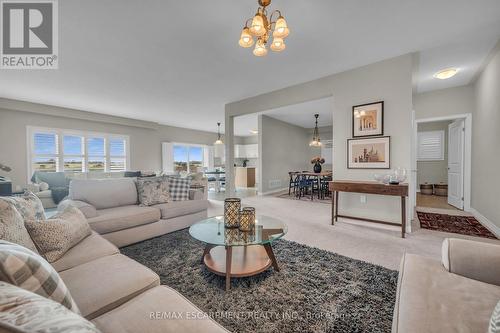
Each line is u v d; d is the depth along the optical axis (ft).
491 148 10.21
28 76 11.59
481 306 2.82
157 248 8.09
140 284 3.70
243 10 6.77
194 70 11.10
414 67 10.78
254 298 5.15
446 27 7.75
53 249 4.50
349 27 7.72
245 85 13.29
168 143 26.35
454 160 15.49
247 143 36.11
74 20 7.20
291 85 13.33
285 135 25.66
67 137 19.01
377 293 5.29
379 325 4.25
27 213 5.11
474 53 9.61
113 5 6.49
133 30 7.74
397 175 9.57
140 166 24.03
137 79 12.18
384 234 9.68
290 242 8.65
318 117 23.26
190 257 7.34
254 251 7.09
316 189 23.21
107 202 9.18
